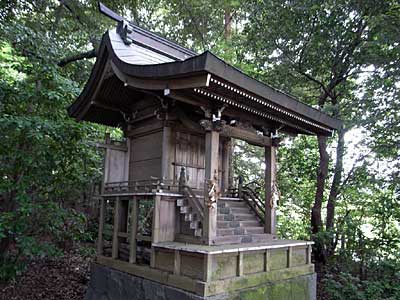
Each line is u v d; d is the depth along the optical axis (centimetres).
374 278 664
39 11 995
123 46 540
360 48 766
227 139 632
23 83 564
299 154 973
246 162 1368
